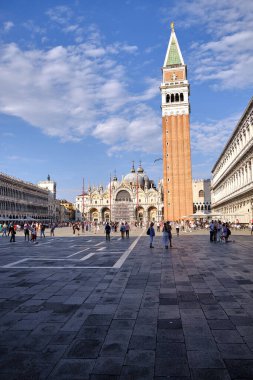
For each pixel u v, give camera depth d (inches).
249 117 2541.8
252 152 2497.5
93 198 7834.6
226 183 3944.4
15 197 5004.9
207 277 646.5
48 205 6727.4
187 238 1900.8
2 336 341.4
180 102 4886.8
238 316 398.0
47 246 1446.9
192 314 408.5
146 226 4781.0
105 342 323.0
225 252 1100.5
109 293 524.4
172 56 5083.7
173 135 4837.6
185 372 262.7
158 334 342.6
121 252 1153.4
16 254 1110.4
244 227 2893.7
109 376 257.9
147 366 273.0
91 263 867.4
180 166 4756.4
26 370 268.8
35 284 597.0
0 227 2906.0
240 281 603.2
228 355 291.4
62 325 372.8
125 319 392.2
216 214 2913.4
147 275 680.4
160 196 7431.1
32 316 406.0
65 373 263.1
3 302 472.7
